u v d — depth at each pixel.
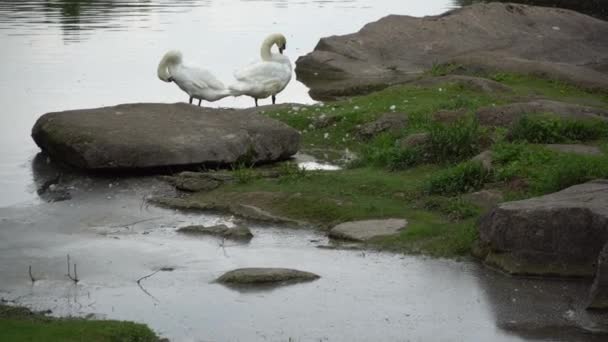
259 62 19.25
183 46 28.25
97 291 10.08
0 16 34.47
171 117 15.60
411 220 11.98
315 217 12.40
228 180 13.97
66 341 8.35
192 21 33.94
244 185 13.71
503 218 10.49
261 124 15.45
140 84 22.98
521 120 14.81
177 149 14.52
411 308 9.51
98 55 26.80
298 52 27.92
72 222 12.50
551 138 14.59
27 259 11.08
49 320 9.12
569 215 10.22
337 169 14.74
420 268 10.58
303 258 10.99
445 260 10.81
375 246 11.30
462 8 28.41
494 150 13.74
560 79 21.30
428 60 25.94
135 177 14.45
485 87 19.62
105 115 15.55
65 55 26.75
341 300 9.72
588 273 10.20
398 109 17.64
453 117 16.20
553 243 10.29
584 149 13.98
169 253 11.27
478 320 9.20
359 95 22.50
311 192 13.08
